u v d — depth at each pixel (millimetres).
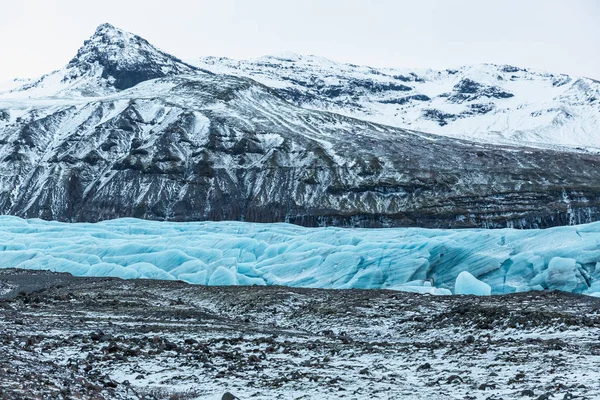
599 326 33594
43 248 90125
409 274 65125
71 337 31219
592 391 20062
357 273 66375
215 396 21016
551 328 34156
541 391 20703
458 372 25078
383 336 37500
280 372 25047
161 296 55656
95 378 22781
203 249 80688
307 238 85438
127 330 35312
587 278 61219
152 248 83438
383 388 22250
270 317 45312
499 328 35688
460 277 57812
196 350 29219
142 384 22953
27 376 20219
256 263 75312
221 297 52969
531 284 63000
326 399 20594
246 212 176500
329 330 38688
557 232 69125
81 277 71312
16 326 34438
